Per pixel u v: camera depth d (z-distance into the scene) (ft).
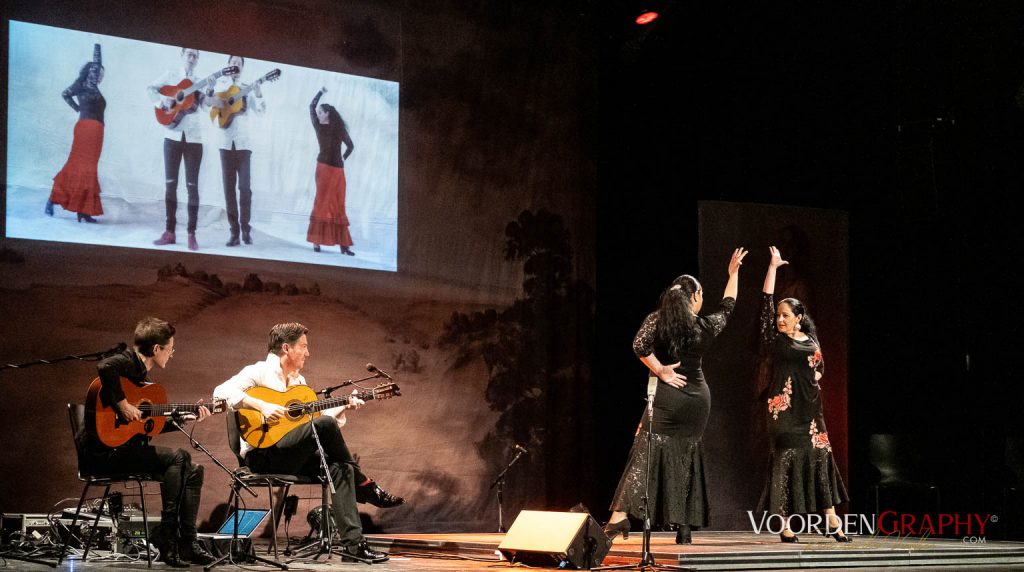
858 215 29.22
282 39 26.25
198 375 24.48
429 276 27.55
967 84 27.50
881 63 28.45
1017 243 27.61
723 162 28.58
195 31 25.22
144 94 24.54
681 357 19.31
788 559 17.65
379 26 27.53
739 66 28.89
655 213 28.53
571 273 29.45
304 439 17.89
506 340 28.35
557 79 29.78
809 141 29.25
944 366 28.32
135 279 24.09
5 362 22.68
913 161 28.02
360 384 26.35
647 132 29.07
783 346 20.83
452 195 28.07
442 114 28.17
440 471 27.04
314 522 21.93
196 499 17.38
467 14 28.76
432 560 19.01
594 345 29.58
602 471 29.12
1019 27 26.61
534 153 29.27
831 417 27.55
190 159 24.91
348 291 26.45
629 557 17.98
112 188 24.03
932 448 27.73
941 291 28.37
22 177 23.13
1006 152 27.55
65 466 22.98
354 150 26.89
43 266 23.21
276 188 25.84
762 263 27.58
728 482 26.48
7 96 23.09
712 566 16.81
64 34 23.79
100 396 16.89
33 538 19.99
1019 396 27.53
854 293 29.22
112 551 19.21
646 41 28.91
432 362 27.30
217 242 25.04
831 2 28.25
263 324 25.35
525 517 17.76
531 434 28.40
